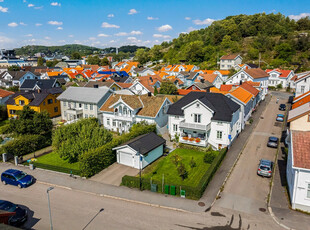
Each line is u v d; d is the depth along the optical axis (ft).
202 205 79.61
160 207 79.51
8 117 205.26
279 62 371.35
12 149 122.83
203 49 468.75
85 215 76.07
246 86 197.47
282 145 130.21
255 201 81.30
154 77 280.51
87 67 479.82
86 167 99.14
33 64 645.92
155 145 114.42
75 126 120.57
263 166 97.81
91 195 88.07
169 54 563.48
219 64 412.16
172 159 109.29
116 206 80.74
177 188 85.76
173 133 143.13
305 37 396.37
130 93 200.75
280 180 94.79
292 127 107.96
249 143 133.90
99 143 112.88
